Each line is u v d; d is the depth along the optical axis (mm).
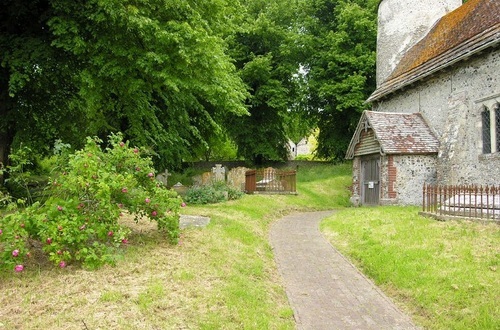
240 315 4953
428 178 16859
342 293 6473
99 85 11281
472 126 14984
